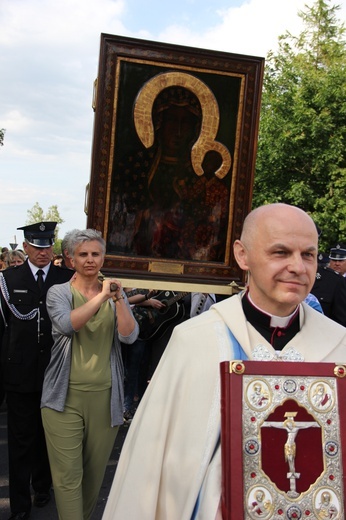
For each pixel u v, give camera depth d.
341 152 16.64
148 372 6.60
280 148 16.42
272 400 1.57
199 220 4.62
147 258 4.51
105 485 4.68
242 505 1.51
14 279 4.15
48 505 4.28
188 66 4.37
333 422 1.57
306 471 1.54
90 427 3.38
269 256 1.67
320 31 20.09
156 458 1.75
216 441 1.72
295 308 1.82
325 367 1.60
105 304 3.48
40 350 4.03
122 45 4.24
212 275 4.63
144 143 4.39
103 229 4.43
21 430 3.96
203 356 1.77
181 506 1.71
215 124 4.51
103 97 4.26
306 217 1.70
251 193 4.63
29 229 4.23
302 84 16.73
